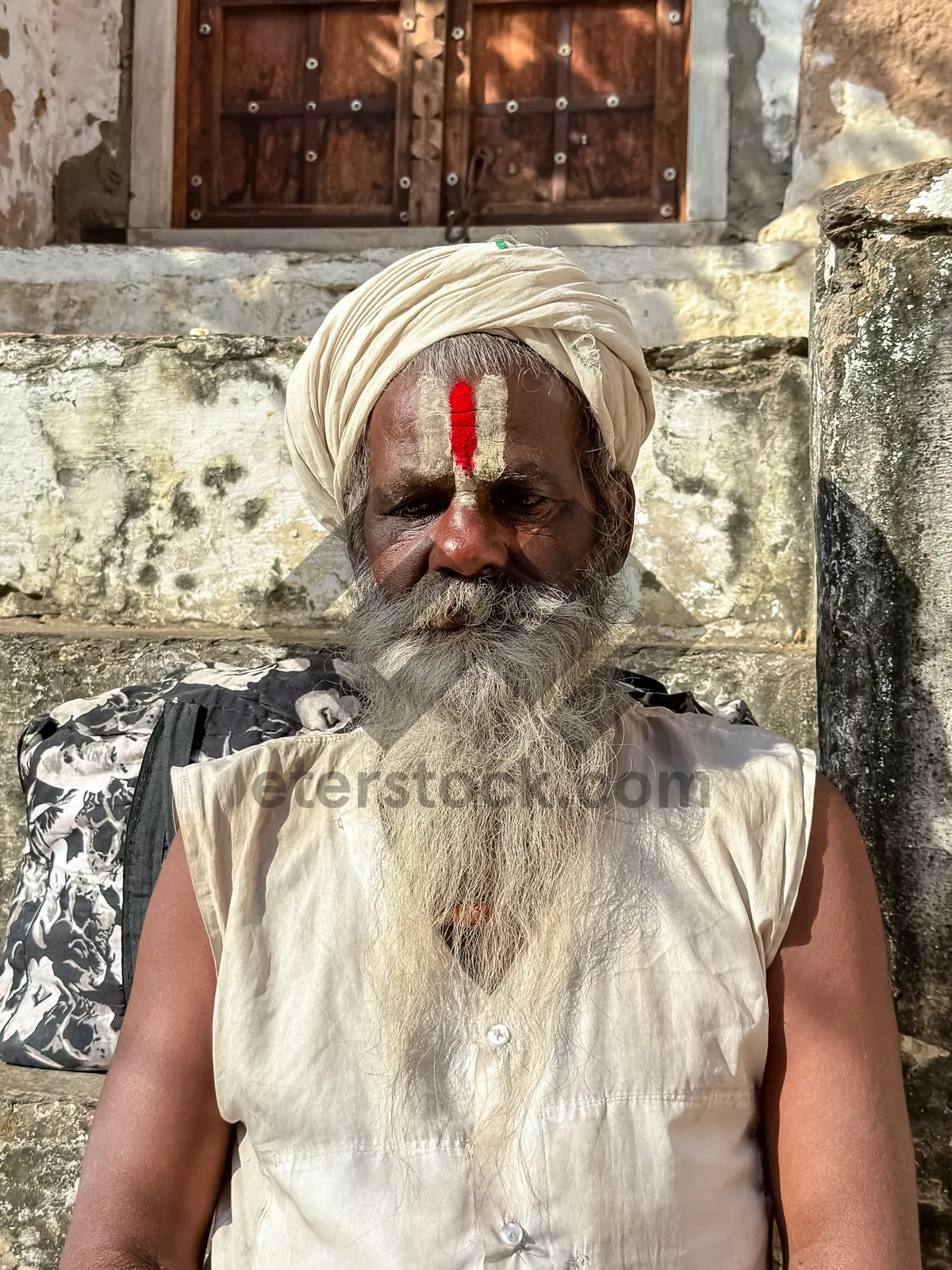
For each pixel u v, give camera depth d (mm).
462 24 2695
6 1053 1483
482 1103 959
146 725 1563
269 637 1868
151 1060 1014
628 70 2658
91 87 2738
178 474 1961
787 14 2512
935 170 1209
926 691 1213
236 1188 1011
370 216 2734
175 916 1056
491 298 1123
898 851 1222
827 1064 982
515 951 1027
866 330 1245
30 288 2449
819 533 1328
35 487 1987
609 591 1201
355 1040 980
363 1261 912
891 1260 910
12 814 1815
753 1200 979
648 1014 978
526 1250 910
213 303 2420
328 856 1062
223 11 2766
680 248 2357
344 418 1193
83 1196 981
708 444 1864
